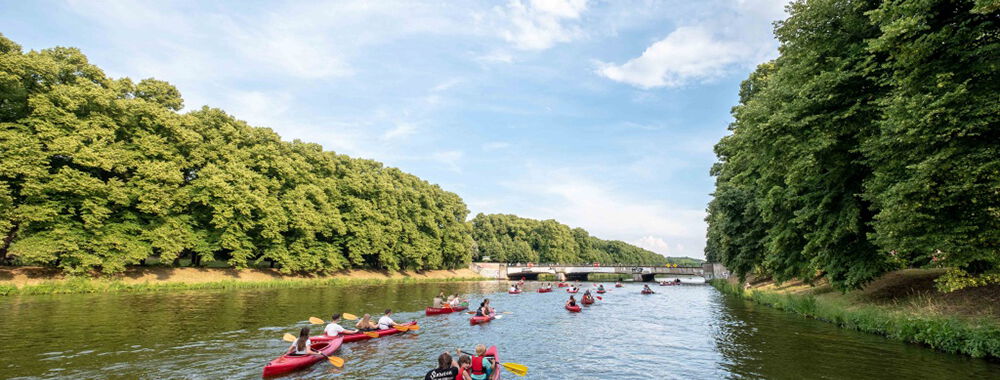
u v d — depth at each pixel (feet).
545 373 43.98
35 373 39.27
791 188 61.77
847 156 53.21
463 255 273.54
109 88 116.57
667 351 53.67
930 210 39.40
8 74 94.22
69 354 45.83
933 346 47.75
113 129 112.57
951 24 37.81
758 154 60.39
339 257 184.14
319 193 171.53
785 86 57.67
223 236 136.15
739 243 109.19
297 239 164.86
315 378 40.55
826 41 54.34
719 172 123.54
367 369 44.14
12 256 111.96
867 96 48.37
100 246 109.29
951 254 39.42
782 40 58.18
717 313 91.40
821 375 39.96
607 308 106.52
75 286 101.55
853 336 56.75
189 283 124.88
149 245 119.03
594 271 304.91
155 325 63.31
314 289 141.49
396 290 152.05
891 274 80.84
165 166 120.16
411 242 230.68
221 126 145.18
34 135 99.96
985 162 34.65
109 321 65.05
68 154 100.01
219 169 134.62
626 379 41.73
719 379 40.70
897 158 42.24
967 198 37.68
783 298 91.45
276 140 165.07
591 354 52.42
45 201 102.01
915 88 39.37
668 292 170.40
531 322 79.15
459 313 89.30
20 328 58.29
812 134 50.85
